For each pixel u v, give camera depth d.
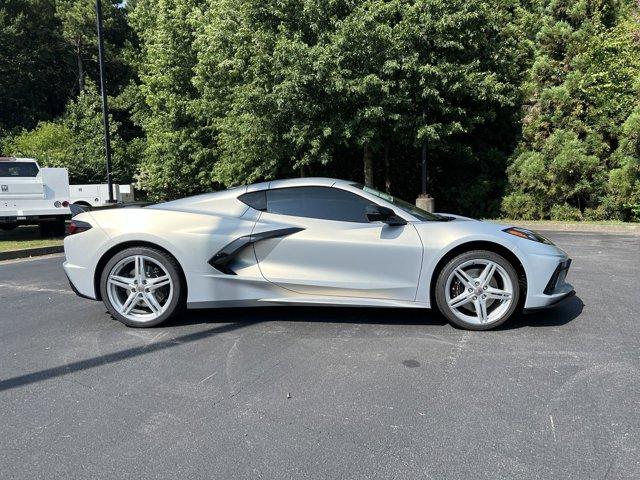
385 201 4.77
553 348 4.03
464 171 17.89
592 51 14.64
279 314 5.11
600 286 6.14
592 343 4.12
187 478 2.41
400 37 13.30
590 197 14.77
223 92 17.73
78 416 3.04
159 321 4.72
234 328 4.67
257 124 14.70
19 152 27.73
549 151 14.85
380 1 13.33
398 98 13.43
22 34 33.91
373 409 3.06
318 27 13.77
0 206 11.68
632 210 14.16
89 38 34.56
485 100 15.20
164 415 3.04
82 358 4.00
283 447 2.66
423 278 4.51
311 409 3.08
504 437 2.72
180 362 3.87
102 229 4.75
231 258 4.69
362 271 4.57
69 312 5.43
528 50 16.50
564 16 15.51
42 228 13.15
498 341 4.21
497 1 16.41
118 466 2.52
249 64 15.30
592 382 3.38
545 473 2.40
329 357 3.92
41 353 4.12
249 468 2.48
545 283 4.42
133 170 30.86
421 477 2.38
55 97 39.44
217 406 3.14
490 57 15.56
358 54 13.06
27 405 3.20
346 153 18.61
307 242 4.62
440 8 13.38
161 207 4.96
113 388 3.43
